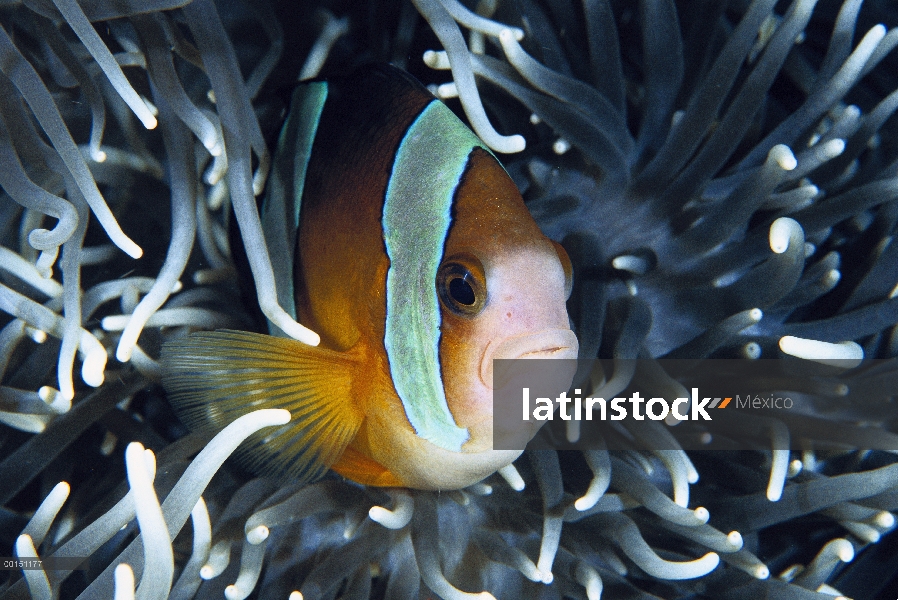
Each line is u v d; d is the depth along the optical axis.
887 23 0.32
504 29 0.28
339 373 0.26
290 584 0.28
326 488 0.28
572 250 0.29
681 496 0.27
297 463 0.26
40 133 0.29
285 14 0.31
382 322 0.25
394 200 0.25
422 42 0.31
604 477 0.27
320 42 0.31
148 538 0.24
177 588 0.26
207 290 0.30
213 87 0.27
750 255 0.29
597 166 0.29
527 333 0.24
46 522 0.26
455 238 0.24
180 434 0.30
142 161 0.31
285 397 0.26
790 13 0.28
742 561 0.28
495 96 0.30
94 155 0.28
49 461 0.29
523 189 0.30
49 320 0.29
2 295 0.28
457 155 0.25
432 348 0.25
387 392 0.25
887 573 0.30
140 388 0.29
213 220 0.31
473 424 0.25
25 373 0.30
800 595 0.27
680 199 0.29
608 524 0.28
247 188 0.26
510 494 0.28
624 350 0.28
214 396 0.26
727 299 0.29
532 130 0.31
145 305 0.26
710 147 0.29
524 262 0.24
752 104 0.28
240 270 0.29
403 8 0.31
